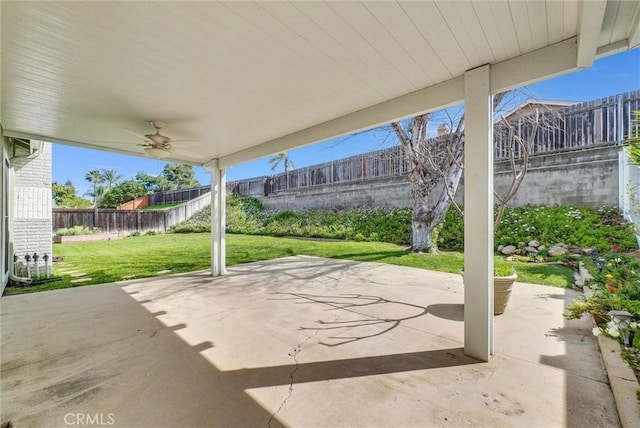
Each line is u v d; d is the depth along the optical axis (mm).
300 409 1918
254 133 4566
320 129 4141
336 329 3238
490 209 2514
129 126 4137
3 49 2279
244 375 2332
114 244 11523
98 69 2621
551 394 1993
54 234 12266
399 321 3443
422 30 2123
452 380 2203
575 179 6438
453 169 7031
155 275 6250
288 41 2260
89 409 1948
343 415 1852
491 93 2592
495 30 2113
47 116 3717
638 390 1825
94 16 1928
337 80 2885
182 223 15617
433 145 7309
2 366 2510
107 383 2244
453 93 2859
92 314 3795
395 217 9484
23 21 1959
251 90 3088
